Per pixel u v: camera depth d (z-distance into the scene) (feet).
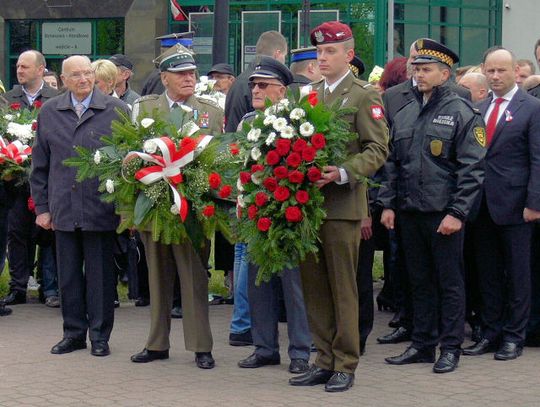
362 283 27.48
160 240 26.07
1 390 23.88
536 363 27.04
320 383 24.48
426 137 25.89
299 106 22.66
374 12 83.20
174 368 26.25
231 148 24.50
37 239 34.53
